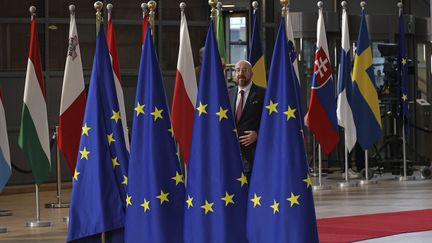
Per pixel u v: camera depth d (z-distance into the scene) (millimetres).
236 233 13375
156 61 13891
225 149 13430
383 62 34906
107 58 14398
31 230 21781
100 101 14195
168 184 13773
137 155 13852
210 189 13422
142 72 13914
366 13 37531
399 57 31156
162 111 13828
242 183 13469
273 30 35250
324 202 25875
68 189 31594
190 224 13516
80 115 22375
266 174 13039
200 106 13516
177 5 34062
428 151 35500
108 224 13930
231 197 13391
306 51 34594
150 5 13984
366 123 30297
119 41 33500
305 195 12906
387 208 24172
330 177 33438
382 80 34844
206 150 13461
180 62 20422
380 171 33750
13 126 32188
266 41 35125
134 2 33688
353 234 19578
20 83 32344
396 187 29844
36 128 22672
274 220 12961
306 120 28641
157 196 13680
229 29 34219
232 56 34188
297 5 36281
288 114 12945
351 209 24078
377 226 20734
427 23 35938
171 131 13914
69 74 22312
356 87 30109
